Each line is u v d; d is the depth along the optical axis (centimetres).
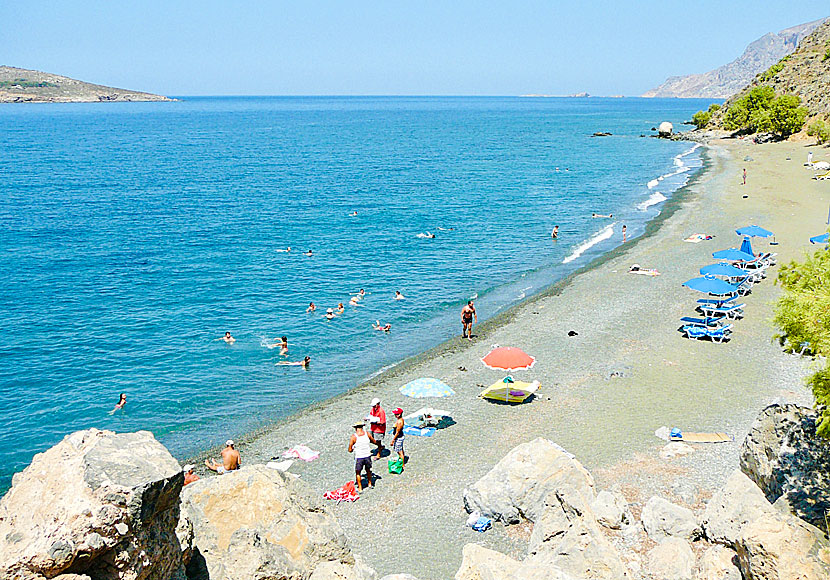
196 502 1118
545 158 12075
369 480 2091
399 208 7388
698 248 4978
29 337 3603
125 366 3241
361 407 2714
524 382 2797
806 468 1545
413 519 1872
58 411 2792
